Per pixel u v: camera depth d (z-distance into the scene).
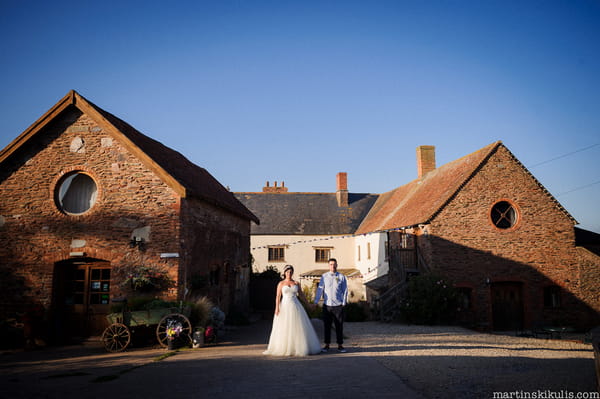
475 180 19.03
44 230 12.03
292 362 6.93
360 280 29.47
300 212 35.31
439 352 8.19
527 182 19.31
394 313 18.17
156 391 5.26
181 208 12.02
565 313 18.56
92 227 11.96
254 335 13.00
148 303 10.57
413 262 20.06
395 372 6.11
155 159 12.48
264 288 23.89
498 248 18.66
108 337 9.98
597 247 21.05
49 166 12.32
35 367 7.89
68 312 12.06
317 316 17.02
